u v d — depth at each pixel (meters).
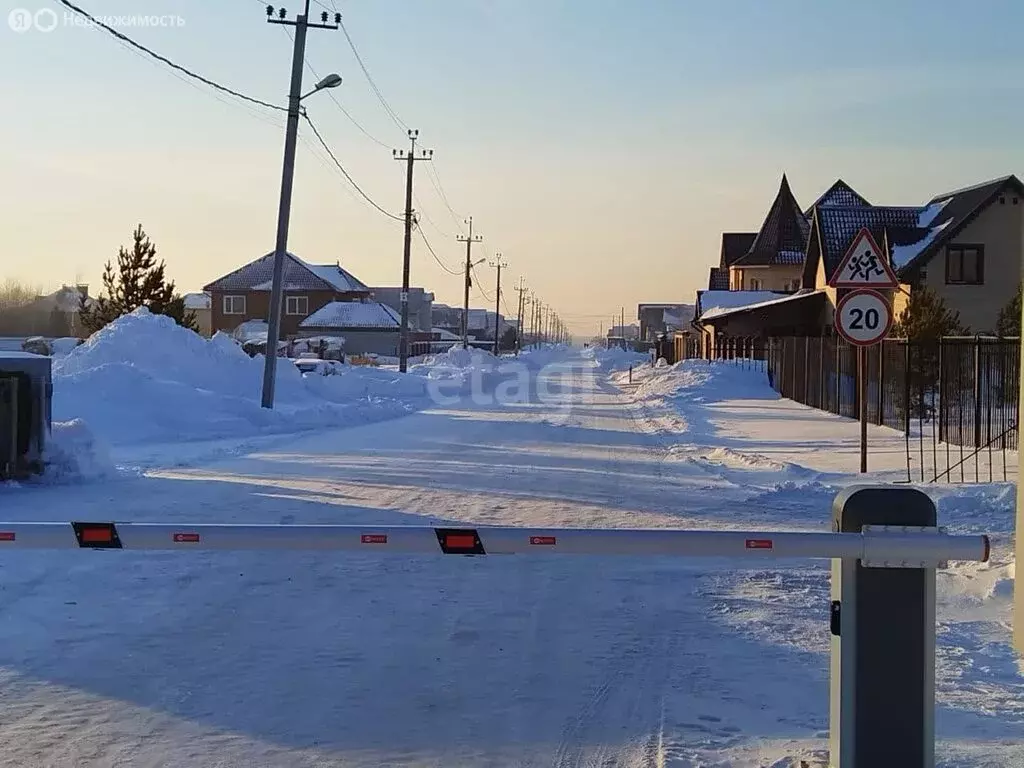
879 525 4.40
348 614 8.45
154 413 25.39
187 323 52.59
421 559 10.64
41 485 15.27
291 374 36.25
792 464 18.17
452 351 72.06
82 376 25.50
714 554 4.50
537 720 6.09
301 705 6.30
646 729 5.93
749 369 48.28
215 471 17.75
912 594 4.37
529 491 15.44
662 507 13.86
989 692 6.54
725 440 24.41
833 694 4.50
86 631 7.86
